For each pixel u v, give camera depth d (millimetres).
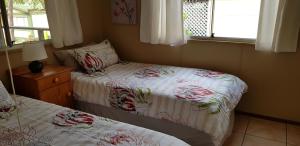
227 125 2084
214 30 2865
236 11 2707
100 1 3369
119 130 1481
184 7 2889
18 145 1333
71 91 2576
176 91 2174
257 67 2668
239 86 2455
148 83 2395
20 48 2408
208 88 2219
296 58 2457
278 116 2705
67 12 2818
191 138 2059
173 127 2131
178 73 2703
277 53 2523
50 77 2287
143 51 3303
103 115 2502
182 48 3021
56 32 2682
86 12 3174
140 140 1367
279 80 2598
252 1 2609
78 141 1366
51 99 2338
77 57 2730
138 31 3244
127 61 3373
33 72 2320
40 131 1472
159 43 3055
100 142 1352
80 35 3000
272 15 2410
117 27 3395
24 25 2424
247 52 2672
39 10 2549
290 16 2289
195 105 1972
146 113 2217
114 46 3502
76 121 1599
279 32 2354
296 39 2346
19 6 2346
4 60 2291
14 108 1782
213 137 1923
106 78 2574
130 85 2354
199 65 2979
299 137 2391
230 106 2131
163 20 2930
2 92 1812
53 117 1653
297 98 2561
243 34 2740
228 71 2832
